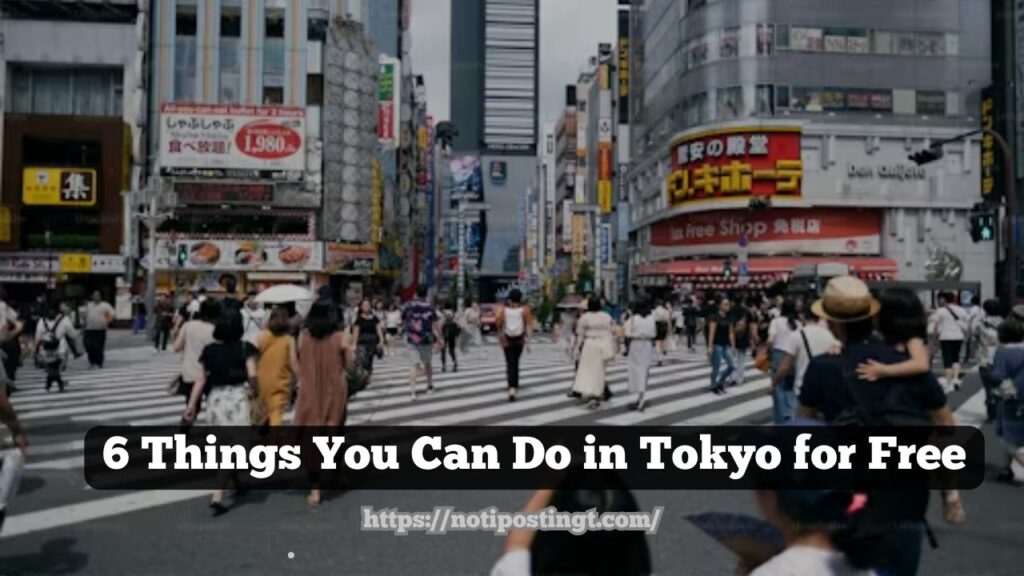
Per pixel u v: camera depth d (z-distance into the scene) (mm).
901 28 42688
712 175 42875
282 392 7445
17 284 40031
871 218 42562
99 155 41406
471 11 160625
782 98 42219
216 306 9391
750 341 17375
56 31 40656
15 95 40750
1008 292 20156
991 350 10570
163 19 42969
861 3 42469
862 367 3506
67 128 40125
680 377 17562
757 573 2682
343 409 7113
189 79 43281
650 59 53656
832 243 42188
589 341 12453
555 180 111812
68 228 40781
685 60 45031
